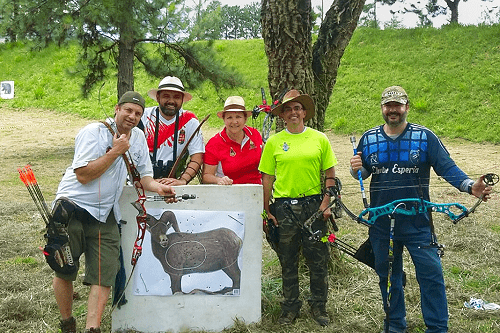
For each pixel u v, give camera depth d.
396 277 3.85
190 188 3.95
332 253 5.01
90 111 20.84
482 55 19.08
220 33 14.15
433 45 20.50
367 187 10.23
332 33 5.18
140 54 14.05
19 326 4.07
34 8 11.99
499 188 9.93
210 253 3.98
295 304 4.06
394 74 19.38
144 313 3.97
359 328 3.99
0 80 23.70
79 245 3.59
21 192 10.07
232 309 4.01
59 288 3.62
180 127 4.27
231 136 4.27
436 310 3.61
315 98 5.07
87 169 3.47
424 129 3.72
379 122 17.11
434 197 9.17
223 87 14.31
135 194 3.92
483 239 6.39
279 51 4.83
